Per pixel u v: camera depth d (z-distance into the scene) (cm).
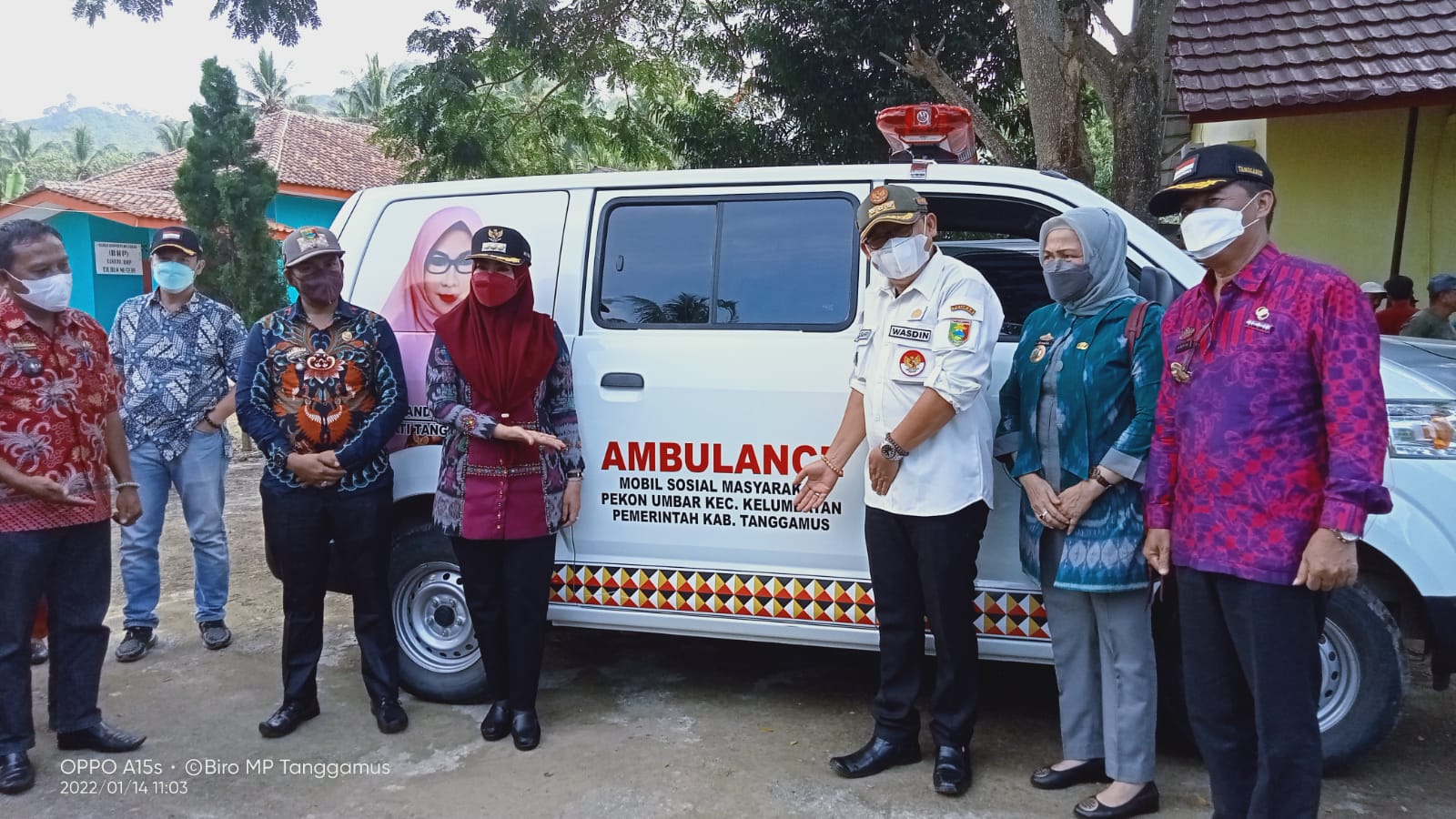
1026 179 344
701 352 356
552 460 350
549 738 366
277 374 353
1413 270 785
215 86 1346
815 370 342
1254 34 753
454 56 1239
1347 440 220
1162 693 326
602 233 378
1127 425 290
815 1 1071
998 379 339
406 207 402
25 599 332
